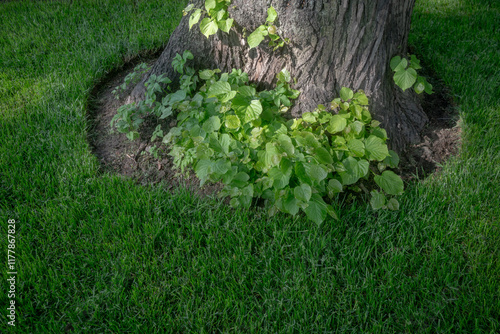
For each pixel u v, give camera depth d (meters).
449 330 1.82
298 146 2.32
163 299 2.00
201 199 2.51
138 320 1.93
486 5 4.45
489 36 3.90
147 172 2.71
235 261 2.13
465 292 1.99
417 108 2.88
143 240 2.27
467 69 3.43
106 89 3.42
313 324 1.88
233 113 2.59
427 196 2.42
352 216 2.38
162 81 2.81
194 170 2.49
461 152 2.67
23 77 3.52
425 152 2.74
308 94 2.62
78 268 2.15
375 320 1.88
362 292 2.03
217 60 2.93
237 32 2.70
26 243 2.24
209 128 2.48
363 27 2.46
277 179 2.24
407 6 2.63
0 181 2.60
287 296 2.00
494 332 1.80
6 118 3.04
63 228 2.35
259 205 2.49
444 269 2.04
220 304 1.98
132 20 4.23
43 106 3.11
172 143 2.66
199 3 2.79
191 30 2.90
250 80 2.85
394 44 2.62
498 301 1.89
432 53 3.65
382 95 2.63
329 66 2.57
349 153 2.35
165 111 2.68
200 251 2.20
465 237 2.21
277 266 2.14
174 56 3.02
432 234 2.25
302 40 2.50
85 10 4.42
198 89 3.01
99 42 3.95
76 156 2.74
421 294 2.00
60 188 2.53
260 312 1.96
